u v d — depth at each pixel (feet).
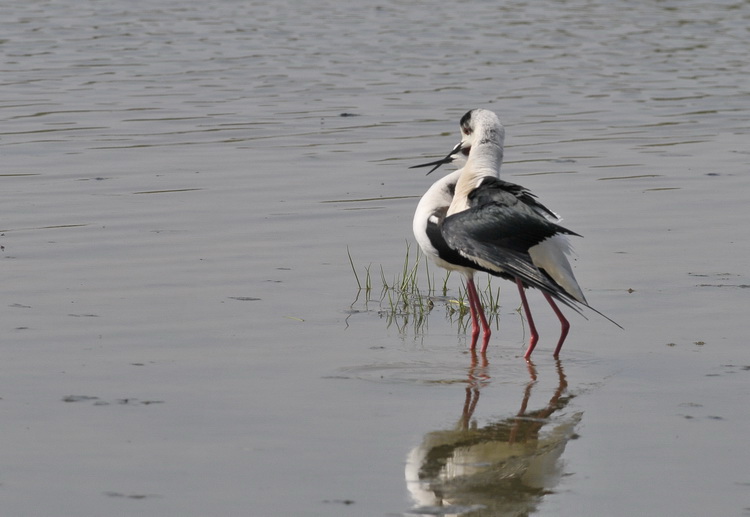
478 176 38.63
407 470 28.12
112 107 79.36
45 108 78.59
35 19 118.21
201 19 120.16
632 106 82.23
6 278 43.91
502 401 32.86
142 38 108.47
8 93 83.51
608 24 119.44
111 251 47.80
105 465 28.07
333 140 70.64
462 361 36.37
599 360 36.37
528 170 63.82
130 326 38.78
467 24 118.62
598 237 50.72
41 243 48.80
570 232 35.47
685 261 46.91
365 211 55.06
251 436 29.96
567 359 36.50
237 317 40.01
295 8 129.08
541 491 27.17
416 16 123.65
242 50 103.19
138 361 35.50
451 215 37.04
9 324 38.63
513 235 35.86
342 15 123.95
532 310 41.98
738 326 39.14
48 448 28.96
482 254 35.86
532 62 98.89
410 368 35.53
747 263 46.50
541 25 118.42
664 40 110.52
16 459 28.32
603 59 100.78
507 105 82.02
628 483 27.55
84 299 41.57
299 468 28.12
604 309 41.37
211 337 37.91
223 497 26.50
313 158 65.98
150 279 44.14
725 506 26.30
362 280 44.78
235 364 35.47
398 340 38.27
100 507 25.95
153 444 29.35
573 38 111.24
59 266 45.65
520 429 30.81
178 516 25.59
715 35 113.50
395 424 31.04
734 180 61.26
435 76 92.43
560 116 78.74
